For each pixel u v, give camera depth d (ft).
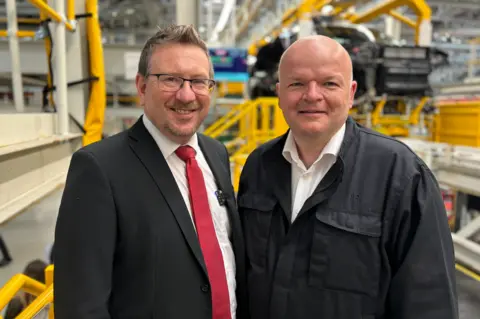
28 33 13.24
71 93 10.76
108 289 3.37
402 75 21.85
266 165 4.62
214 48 20.11
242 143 20.22
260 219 4.38
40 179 7.80
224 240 4.21
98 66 11.00
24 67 16.69
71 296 3.23
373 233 3.81
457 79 51.24
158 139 3.89
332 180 4.02
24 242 7.42
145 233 3.48
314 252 3.96
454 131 21.35
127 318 3.46
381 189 3.91
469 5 34.01
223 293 3.86
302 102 3.86
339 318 3.89
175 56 3.61
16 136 6.75
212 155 4.59
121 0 33.14
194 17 19.75
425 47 21.97
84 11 10.91
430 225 3.65
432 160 11.84
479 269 9.79
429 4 33.96
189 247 3.64
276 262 4.19
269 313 4.15
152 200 3.58
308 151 4.21
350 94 4.01
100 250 3.32
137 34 47.01
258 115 23.07
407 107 23.39
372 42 21.94
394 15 26.68
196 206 3.89
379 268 3.84
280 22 27.96
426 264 3.60
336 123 3.91
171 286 3.52
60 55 9.14
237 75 20.42
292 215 4.22
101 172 3.43
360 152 4.14
